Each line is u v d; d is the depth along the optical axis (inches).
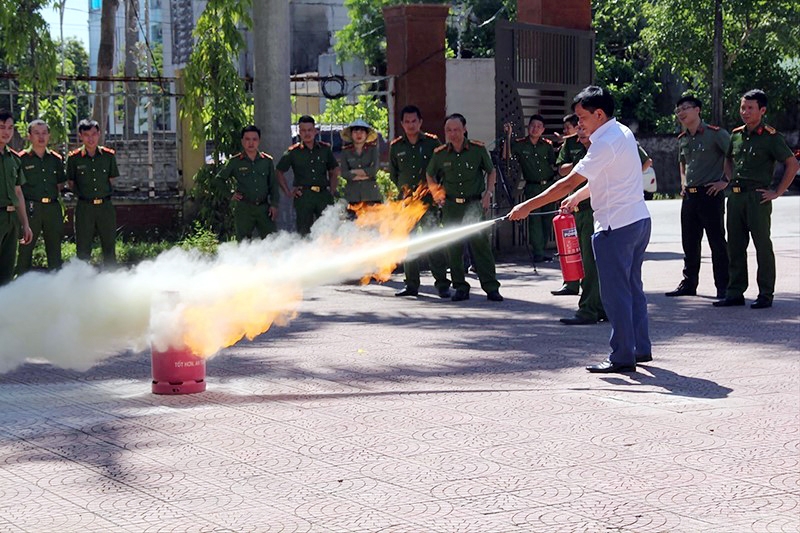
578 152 491.2
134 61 1066.7
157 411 283.3
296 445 248.5
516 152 676.7
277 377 327.6
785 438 252.5
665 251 731.4
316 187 569.9
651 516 199.0
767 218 463.8
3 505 208.1
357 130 569.0
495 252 705.6
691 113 491.2
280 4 649.0
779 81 1605.6
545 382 318.3
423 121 729.6
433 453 241.0
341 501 208.5
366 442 250.7
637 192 333.1
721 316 446.3
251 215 565.3
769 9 1533.0
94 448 247.4
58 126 695.7
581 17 749.3
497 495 211.5
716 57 1482.5
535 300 506.9
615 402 290.7
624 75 1678.2
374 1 1491.1
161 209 743.1
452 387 311.7
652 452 241.0
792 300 493.0
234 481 221.8
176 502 208.8
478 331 414.6
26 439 256.1
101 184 539.8
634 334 340.2
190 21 1279.5
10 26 664.4
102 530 193.8
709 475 224.1
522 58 691.4
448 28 1565.0
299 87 1074.7
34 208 518.9
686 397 296.4
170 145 754.8
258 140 564.4
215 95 696.4
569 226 430.0
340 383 318.3
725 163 483.8
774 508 203.5
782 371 331.9
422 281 588.7
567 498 209.5
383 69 1489.9
